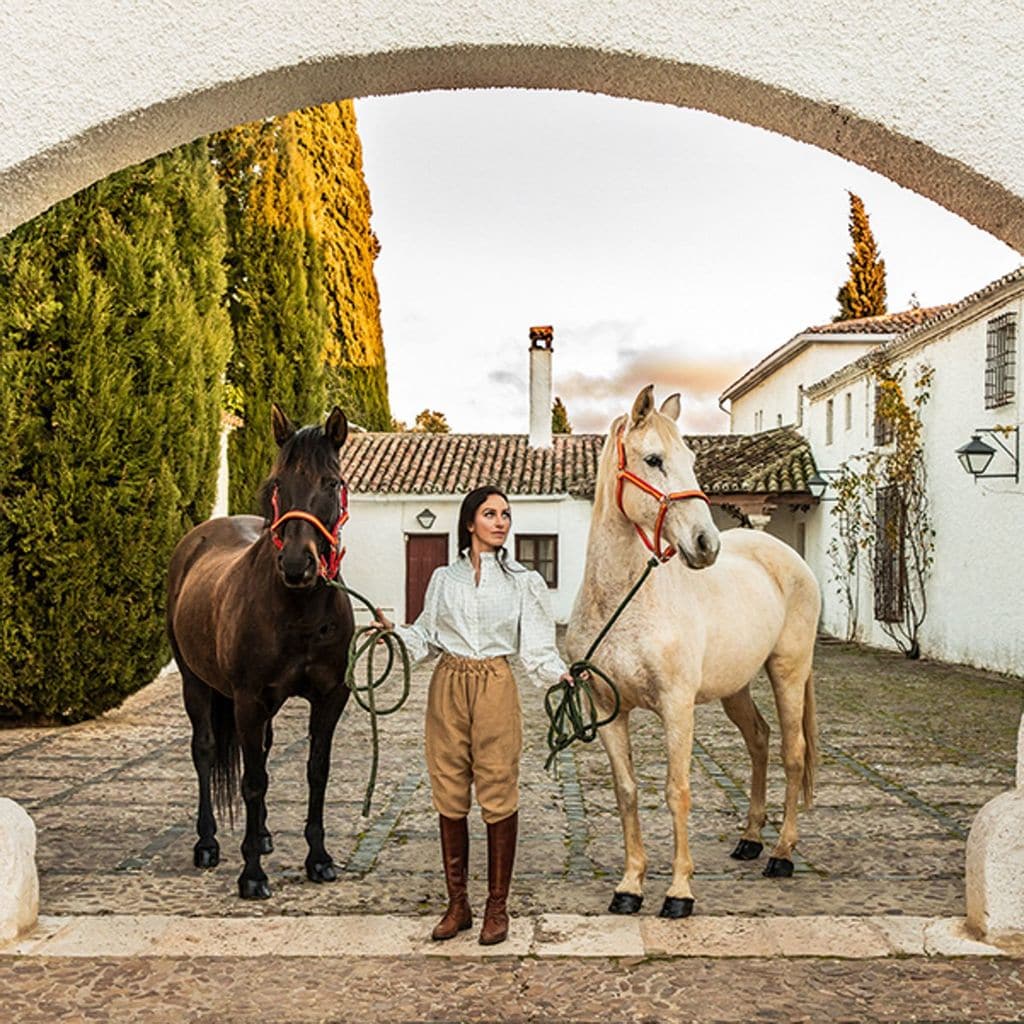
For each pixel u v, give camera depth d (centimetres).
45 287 906
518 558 2330
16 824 430
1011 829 412
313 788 507
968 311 1442
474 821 617
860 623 1928
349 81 416
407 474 2417
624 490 439
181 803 663
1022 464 1325
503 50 393
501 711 412
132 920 439
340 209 2948
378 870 521
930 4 393
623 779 453
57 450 914
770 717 1026
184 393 1003
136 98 398
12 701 941
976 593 1464
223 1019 350
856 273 3744
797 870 518
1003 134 391
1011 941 408
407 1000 363
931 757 814
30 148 400
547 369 2600
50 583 923
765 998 362
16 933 419
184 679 565
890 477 1717
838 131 412
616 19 391
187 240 1075
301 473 457
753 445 2406
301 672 482
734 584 498
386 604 2359
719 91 408
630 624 440
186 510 1060
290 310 1803
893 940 412
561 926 430
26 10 398
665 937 417
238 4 396
